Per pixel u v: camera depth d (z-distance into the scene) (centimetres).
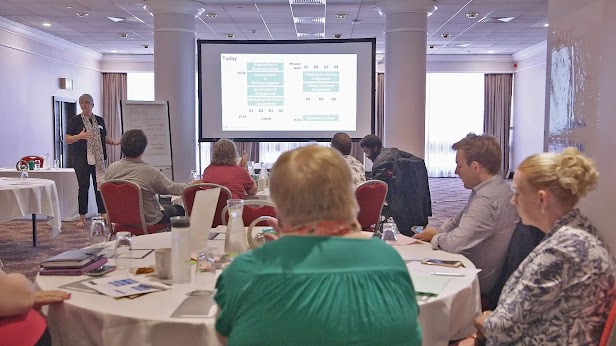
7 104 959
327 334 115
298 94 754
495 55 1476
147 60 1445
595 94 318
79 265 212
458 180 1486
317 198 127
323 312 116
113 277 210
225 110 759
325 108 754
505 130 1504
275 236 216
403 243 278
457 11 880
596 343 158
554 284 158
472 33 1112
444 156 1550
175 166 752
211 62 754
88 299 184
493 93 1502
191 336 163
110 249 255
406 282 126
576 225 168
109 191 419
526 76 1402
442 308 186
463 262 238
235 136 762
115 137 1459
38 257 562
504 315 165
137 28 1038
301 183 127
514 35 1134
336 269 121
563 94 360
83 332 177
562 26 361
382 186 450
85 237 664
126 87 1459
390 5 741
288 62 752
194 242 225
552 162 170
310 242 125
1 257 559
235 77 755
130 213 421
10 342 172
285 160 132
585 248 158
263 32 1101
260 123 761
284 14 900
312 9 857
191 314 169
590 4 325
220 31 1088
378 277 122
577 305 158
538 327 163
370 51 740
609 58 307
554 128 375
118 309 173
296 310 116
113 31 1073
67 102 1230
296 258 122
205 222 228
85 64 1334
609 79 307
